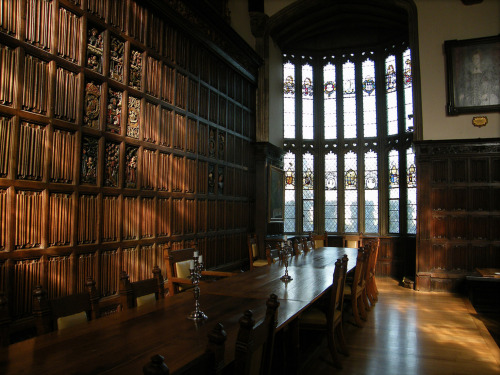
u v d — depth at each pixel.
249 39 11.83
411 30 11.24
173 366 2.27
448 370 4.96
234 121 10.27
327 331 4.96
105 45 5.90
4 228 4.42
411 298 9.53
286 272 5.35
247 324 2.05
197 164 8.31
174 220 7.47
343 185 14.15
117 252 6.01
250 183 11.18
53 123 5.00
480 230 10.25
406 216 12.97
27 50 4.70
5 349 2.54
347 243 11.93
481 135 10.39
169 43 7.48
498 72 10.38
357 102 14.23
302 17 13.16
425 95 10.90
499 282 8.56
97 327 3.04
